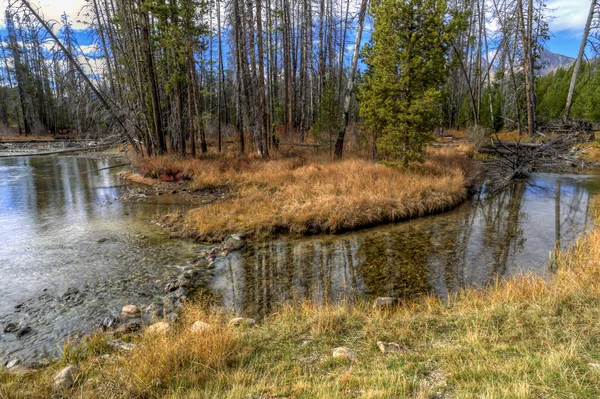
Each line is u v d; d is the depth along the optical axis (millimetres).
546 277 6883
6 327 5469
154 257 8617
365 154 19906
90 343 4703
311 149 23828
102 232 10570
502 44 30781
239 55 20984
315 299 6402
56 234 10352
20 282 7172
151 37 19297
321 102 19922
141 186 17625
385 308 5750
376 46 15039
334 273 7625
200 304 6234
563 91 31906
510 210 12750
